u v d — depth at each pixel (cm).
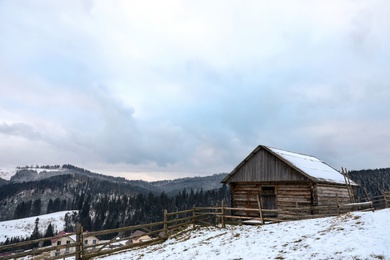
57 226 19050
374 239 930
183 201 17262
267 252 1064
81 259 1466
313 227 1358
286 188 2352
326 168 2828
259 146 2522
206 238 1653
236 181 2603
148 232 1847
